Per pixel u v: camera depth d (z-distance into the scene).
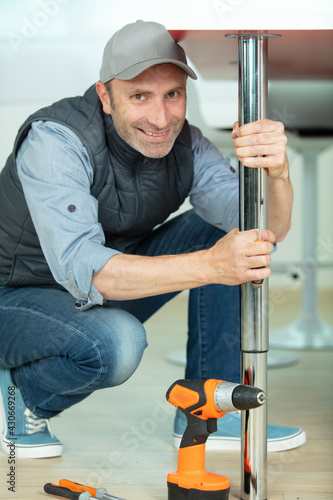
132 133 1.25
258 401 1.04
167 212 1.48
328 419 1.72
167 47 1.21
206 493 1.10
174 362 2.46
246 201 1.11
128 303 1.55
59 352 1.32
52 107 1.34
